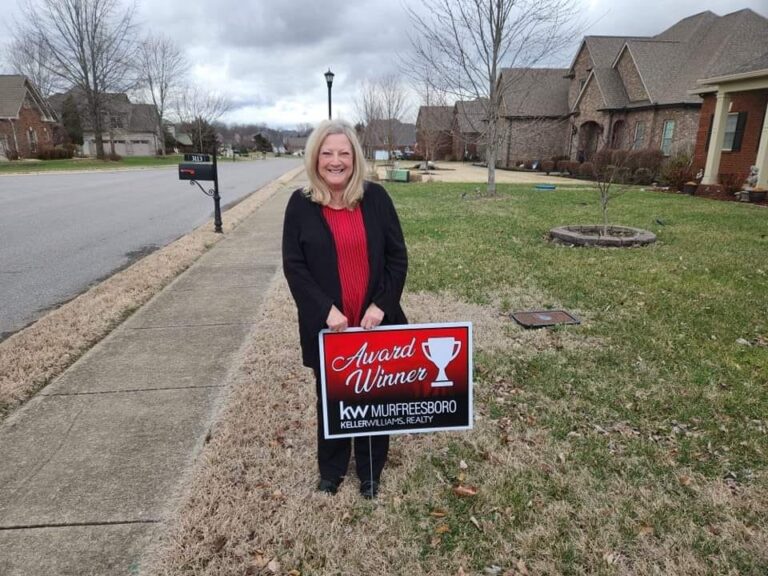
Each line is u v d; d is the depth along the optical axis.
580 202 14.08
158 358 3.83
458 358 2.22
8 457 2.62
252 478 2.45
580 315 4.72
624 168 18.80
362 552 2.05
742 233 8.93
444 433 2.86
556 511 2.27
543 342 4.10
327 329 2.12
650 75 24.66
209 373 3.58
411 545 2.09
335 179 2.03
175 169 36.50
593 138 29.97
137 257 7.63
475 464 2.60
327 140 2.01
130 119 69.81
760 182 14.34
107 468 2.54
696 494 2.37
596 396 3.25
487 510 2.28
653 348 3.96
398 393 2.22
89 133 57.72
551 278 5.92
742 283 5.74
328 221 2.12
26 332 4.25
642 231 8.41
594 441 2.78
